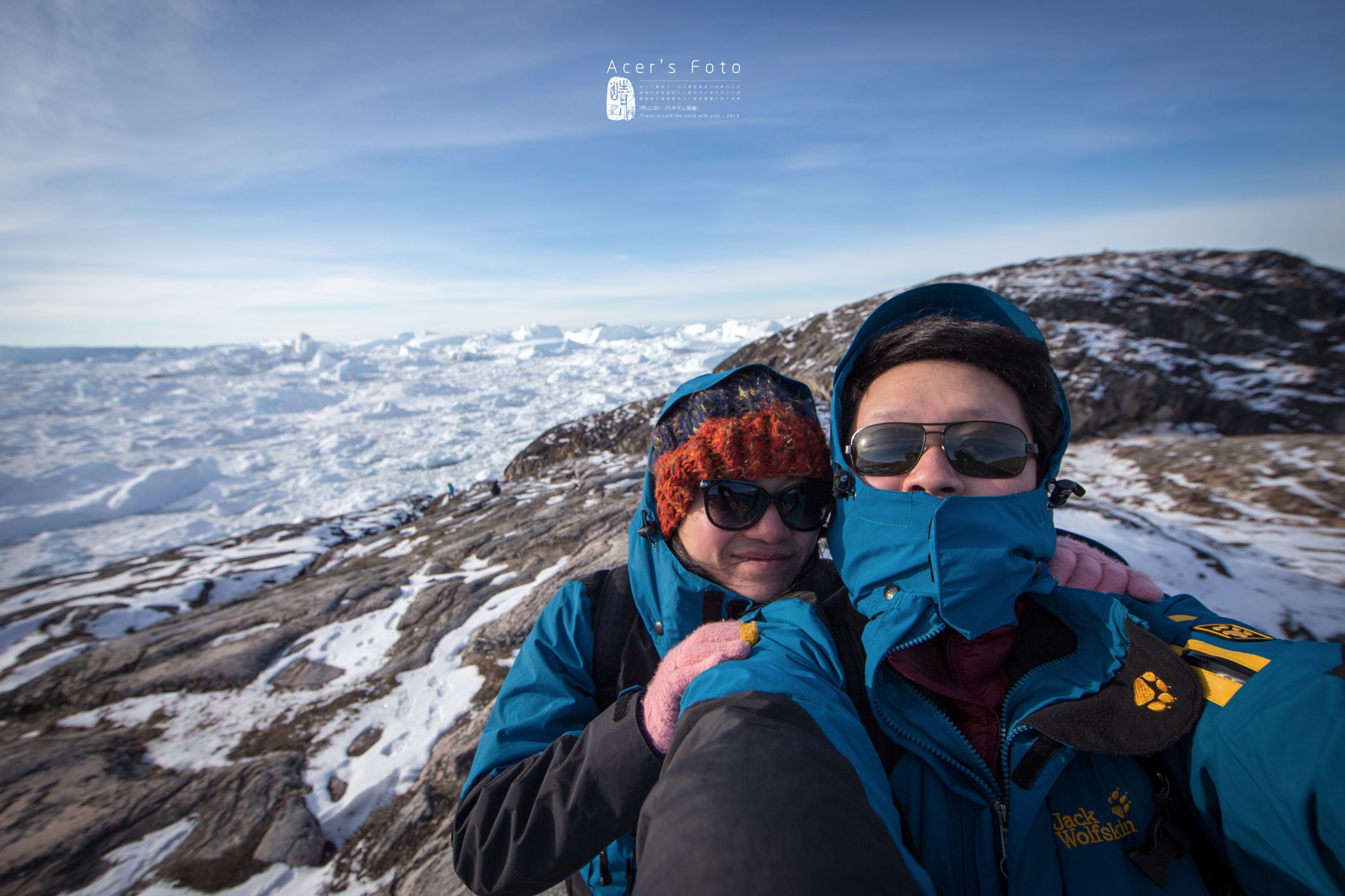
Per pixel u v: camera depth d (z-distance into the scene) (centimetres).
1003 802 72
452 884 225
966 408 84
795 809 46
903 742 77
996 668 84
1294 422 580
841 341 885
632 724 79
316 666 432
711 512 100
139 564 764
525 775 87
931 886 53
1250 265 779
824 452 109
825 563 122
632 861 101
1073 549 100
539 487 873
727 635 81
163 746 358
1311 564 273
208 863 259
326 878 246
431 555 629
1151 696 69
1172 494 409
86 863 264
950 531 81
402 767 306
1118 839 68
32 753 355
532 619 437
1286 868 57
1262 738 58
